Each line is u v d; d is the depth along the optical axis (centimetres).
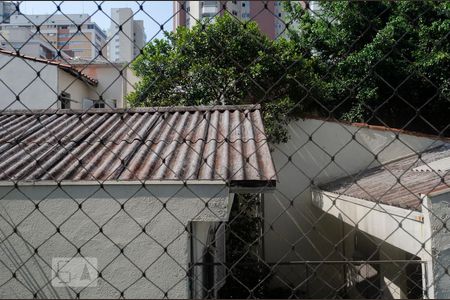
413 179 509
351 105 838
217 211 311
